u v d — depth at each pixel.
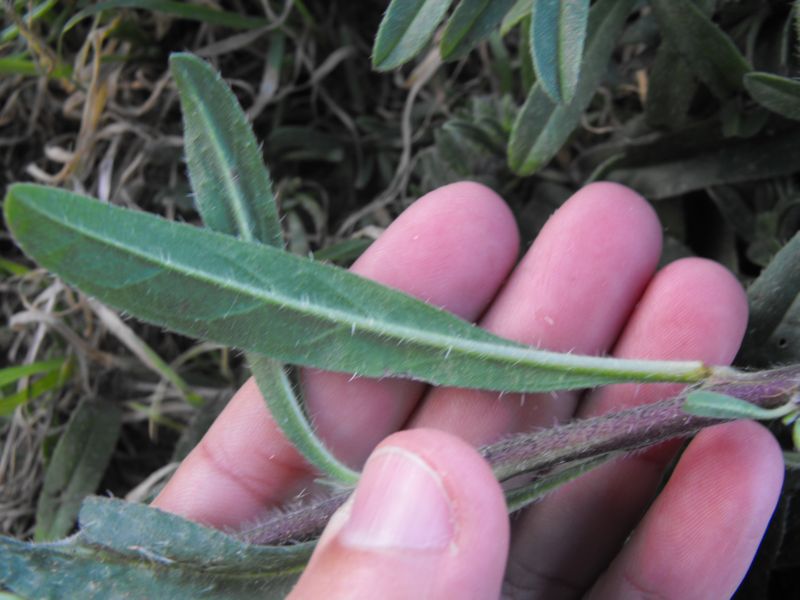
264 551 0.09
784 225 0.13
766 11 0.13
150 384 0.16
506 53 0.15
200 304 0.09
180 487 0.12
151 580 0.09
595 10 0.12
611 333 0.12
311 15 0.17
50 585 0.09
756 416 0.09
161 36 0.16
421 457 0.08
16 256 0.17
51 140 0.17
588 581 0.12
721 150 0.13
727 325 0.11
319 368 0.10
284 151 0.17
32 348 0.15
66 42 0.16
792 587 0.13
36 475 0.15
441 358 0.10
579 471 0.10
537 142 0.12
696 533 0.11
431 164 0.15
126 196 0.16
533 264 0.12
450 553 0.08
